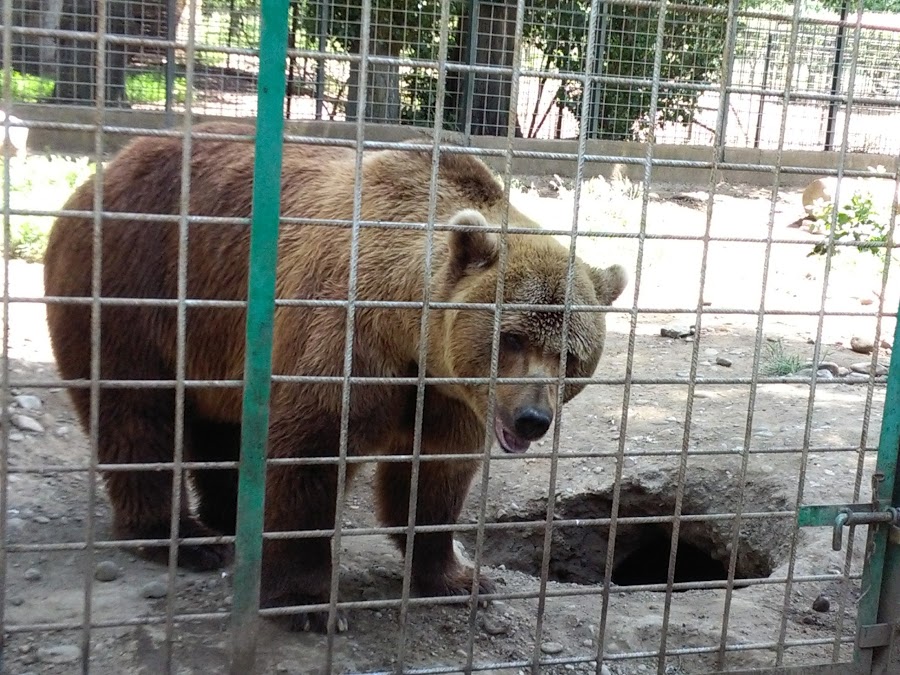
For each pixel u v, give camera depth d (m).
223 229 2.38
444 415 2.29
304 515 2.15
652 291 5.00
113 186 2.48
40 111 6.50
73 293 2.46
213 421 2.58
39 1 6.80
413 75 7.73
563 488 3.07
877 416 3.50
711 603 2.46
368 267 2.18
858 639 2.04
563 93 8.10
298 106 7.61
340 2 7.35
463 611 2.32
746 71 8.52
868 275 5.41
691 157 7.95
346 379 1.79
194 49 1.64
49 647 2.02
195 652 2.04
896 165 1.95
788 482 2.96
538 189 6.92
